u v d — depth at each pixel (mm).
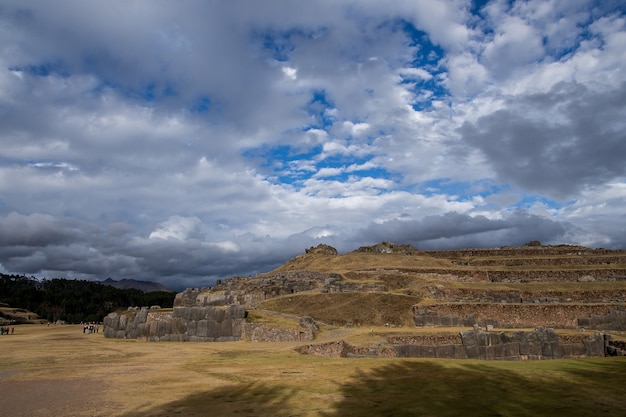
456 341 41594
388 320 54531
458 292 62344
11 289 150125
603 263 77000
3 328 70188
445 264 83938
